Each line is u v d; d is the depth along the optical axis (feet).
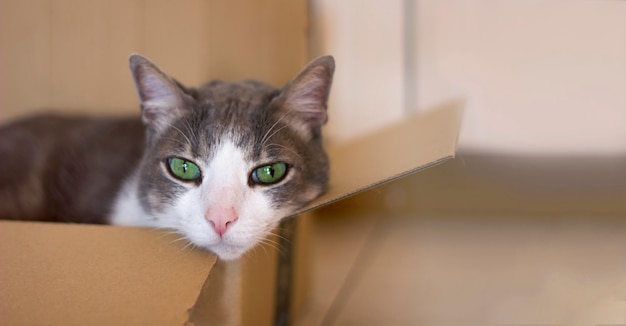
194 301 1.14
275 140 1.38
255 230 1.32
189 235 1.30
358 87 2.46
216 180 1.33
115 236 1.28
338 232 2.32
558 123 2.31
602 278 1.68
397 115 2.47
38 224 1.30
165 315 1.12
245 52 1.94
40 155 1.78
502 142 2.38
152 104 1.45
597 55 2.23
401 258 2.09
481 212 2.45
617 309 1.51
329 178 1.47
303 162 1.42
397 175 1.22
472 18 2.33
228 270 1.29
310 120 1.48
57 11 1.89
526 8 2.26
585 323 1.53
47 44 1.91
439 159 1.19
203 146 1.36
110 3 1.87
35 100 1.94
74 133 1.82
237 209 1.30
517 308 1.72
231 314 1.30
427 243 2.19
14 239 1.26
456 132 1.29
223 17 1.90
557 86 2.29
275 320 1.66
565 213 2.35
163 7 1.86
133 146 1.77
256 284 1.42
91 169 1.75
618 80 2.23
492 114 2.36
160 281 1.18
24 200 1.75
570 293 1.64
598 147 2.27
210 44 1.88
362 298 1.86
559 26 2.24
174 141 1.39
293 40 2.07
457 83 2.39
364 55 2.43
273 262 1.58
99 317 1.11
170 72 1.86
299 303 1.81
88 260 1.22
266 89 1.56
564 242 2.03
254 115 1.40
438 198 2.48
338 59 2.44
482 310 1.76
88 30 1.89
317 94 1.47
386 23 2.40
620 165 2.26
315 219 2.20
